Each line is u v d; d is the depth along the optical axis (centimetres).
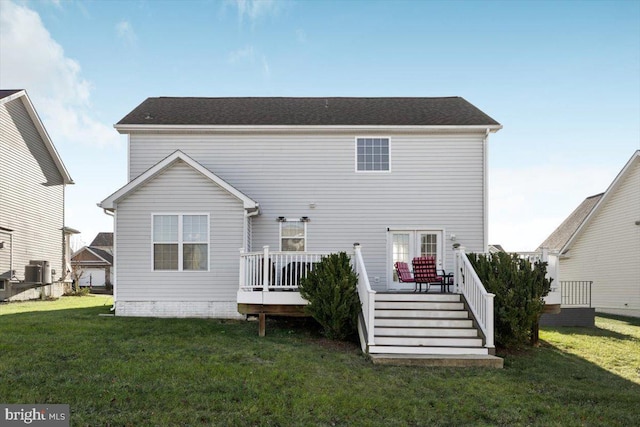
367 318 909
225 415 564
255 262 1071
